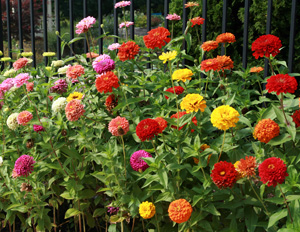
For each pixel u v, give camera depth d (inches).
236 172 68.2
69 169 96.6
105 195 99.1
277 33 177.9
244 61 119.0
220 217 84.3
